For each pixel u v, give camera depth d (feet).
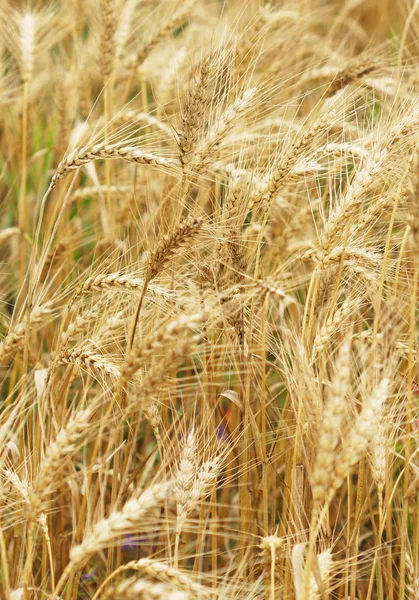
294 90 6.18
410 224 4.55
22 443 4.94
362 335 4.84
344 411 4.41
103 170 6.21
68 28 6.35
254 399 5.10
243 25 6.23
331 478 4.29
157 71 6.40
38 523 4.56
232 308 4.66
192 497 4.62
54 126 7.01
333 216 4.78
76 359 4.76
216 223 4.85
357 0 7.87
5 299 5.82
